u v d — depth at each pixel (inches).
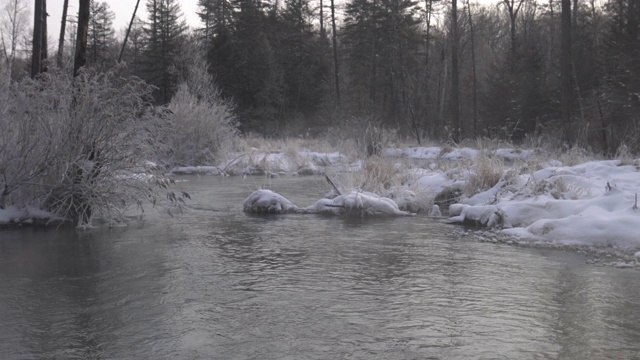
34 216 369.4
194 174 796.0
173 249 294.8
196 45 1760.6
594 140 792.3
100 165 371.9
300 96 2298.2
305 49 2326.5
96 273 242.5
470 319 182.9
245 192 566.9
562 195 390.3
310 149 1081.4
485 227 369.7
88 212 381.4
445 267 255.9
